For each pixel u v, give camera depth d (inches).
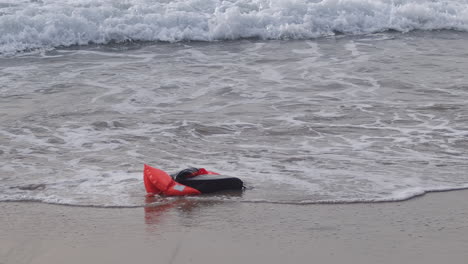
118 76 466.6
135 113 374.9
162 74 473.7
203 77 465.1
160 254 187.2
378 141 319.6
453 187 250.5
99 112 376.5
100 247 192.5
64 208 229.1
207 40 606.2
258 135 331.9
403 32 649.0
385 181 258.2
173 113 375.2
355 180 259.6
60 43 575.5
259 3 658.8
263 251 188.9
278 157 294.0
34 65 502.9
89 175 269.0
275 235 201.9
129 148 310.0
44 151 305.0
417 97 409.4
